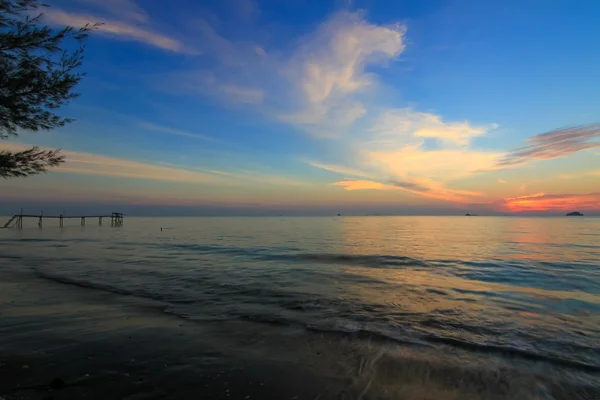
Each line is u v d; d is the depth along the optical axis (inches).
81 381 161.6
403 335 239.0
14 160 222.2
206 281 440.1
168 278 459.5
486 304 332.8
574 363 193.5
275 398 150.2
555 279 478.6
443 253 834.8
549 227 2618.1
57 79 219.9
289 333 240.2
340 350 209.3
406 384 166.2
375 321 272.8
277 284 426.0
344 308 313.0
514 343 225.1
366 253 822.5
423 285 429.7
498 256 771.4
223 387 159.2
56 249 882.8
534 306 325.7
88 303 316.8
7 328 237.9
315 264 625.0
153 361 187.2
